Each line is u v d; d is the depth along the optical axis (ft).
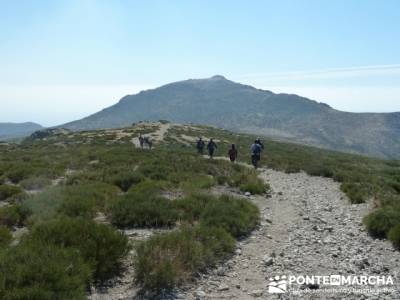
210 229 37.04
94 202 48.73
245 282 29.19
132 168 82.69
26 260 25.02
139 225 42.78
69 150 143.13
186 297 26.11
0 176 75.82
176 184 65.87
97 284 27.37
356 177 90.63
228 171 87.56
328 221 50.03
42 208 44.57
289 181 89.20
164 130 271.49
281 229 45.52
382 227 42.70
